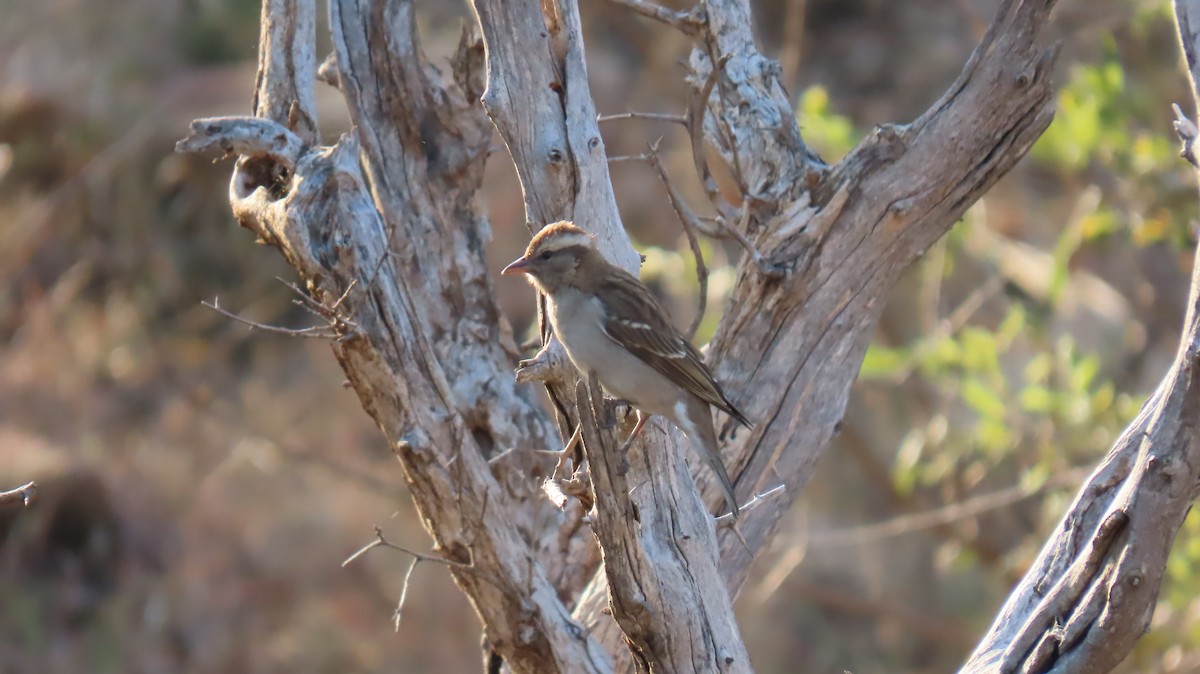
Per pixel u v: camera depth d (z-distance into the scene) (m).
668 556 6.79
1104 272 17.64
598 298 7.41
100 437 21.34
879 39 25.56
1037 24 7.79
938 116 8.03
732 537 8.33
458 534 7.77
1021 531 17.84
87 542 19.84
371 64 8.84
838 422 8.47
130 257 23.64
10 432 21.09
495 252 22.72
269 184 8.26
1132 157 13.55
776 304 8.25
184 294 23.80
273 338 23.56
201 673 18.61
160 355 22.89
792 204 8.26
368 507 20.78
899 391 20.84
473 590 7.85
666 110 22.45
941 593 20.56
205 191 23.80
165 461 21.19
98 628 18.84
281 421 21.78
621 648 8.23
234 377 23.09
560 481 6.81
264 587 19.88
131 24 25.64
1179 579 13.43
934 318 15.86
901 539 20.92
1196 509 13.09
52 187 24.28
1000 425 14.16
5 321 23.30
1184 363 5.71
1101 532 5.96
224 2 26.00
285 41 8.59
